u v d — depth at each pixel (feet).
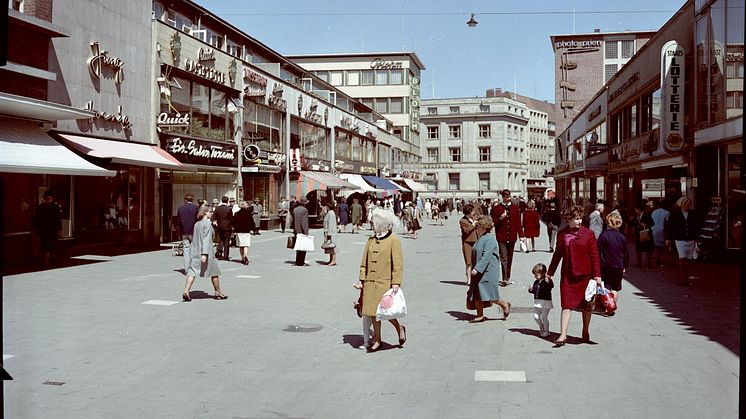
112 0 70.38
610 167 118.52
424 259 68.69
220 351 25.98
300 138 141.69
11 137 52.29
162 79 79.77
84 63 65.36
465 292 43.83
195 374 22.44
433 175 338.13
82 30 64.95
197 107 92.43
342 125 172.76
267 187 122.31
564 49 225.15
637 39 220.43
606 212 94.94
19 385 20.98
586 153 151.23
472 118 333.21
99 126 67.82
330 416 17.89
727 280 48.42
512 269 57.57
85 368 23.15
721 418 17.37
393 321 26.68
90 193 68.54
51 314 33.78
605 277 29.30
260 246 83.92
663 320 32.48
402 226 153.38
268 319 33.30
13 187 56.85
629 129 105.70
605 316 33.81
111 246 72.49
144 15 77.15
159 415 18.01
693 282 47.29
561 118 225.35
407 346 27.02
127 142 73.31
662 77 68.28
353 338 28.71
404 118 251.60
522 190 347.36
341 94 185.57
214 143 94.79
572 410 18.17
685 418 17.40
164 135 80.89
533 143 376.89
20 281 45.91
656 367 23.04
